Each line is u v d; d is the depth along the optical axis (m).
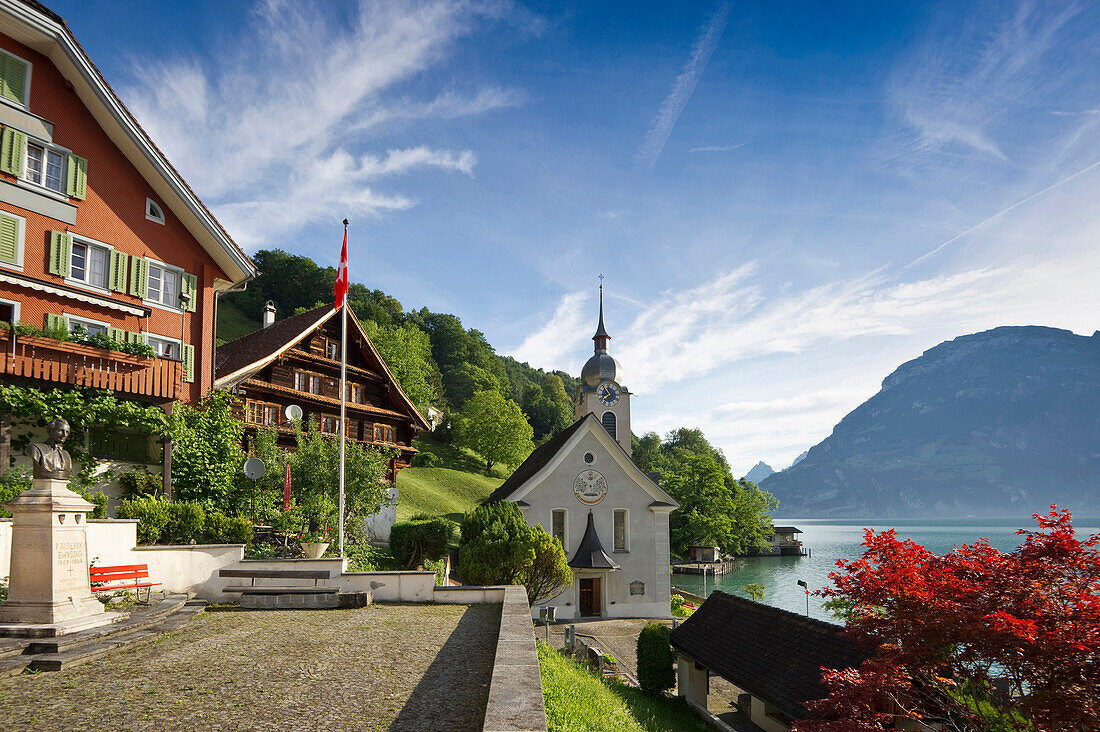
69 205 20.81
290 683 8.24
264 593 14.91
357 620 13.17
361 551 26.08
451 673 8.85
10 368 16.67
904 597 11.30
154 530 16.28
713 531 93.19
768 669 19.11
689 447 151.12
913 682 11.81
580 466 41.09
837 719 11.80
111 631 10.66
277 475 24.44
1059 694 9.56
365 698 7.66
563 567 29.36
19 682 8.26
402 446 42.06
